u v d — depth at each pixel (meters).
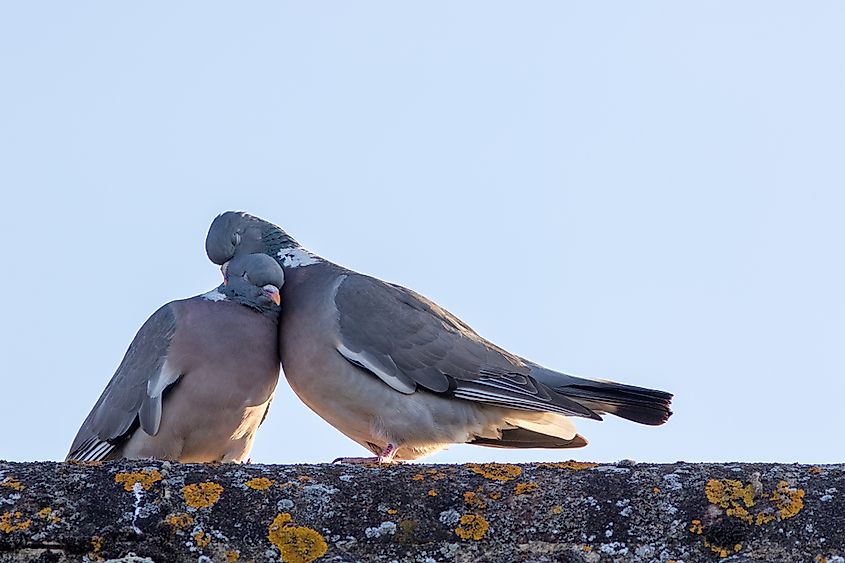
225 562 7.29
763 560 7.22
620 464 8.16
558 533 7.50
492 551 7.43
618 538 7.45
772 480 7.66
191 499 7.56
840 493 7.49
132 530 7.33
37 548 7.18
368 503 7.68
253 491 7.66
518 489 7.77
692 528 7.43
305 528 7.49
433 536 7.51
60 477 7.62
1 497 7.41
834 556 7.16
